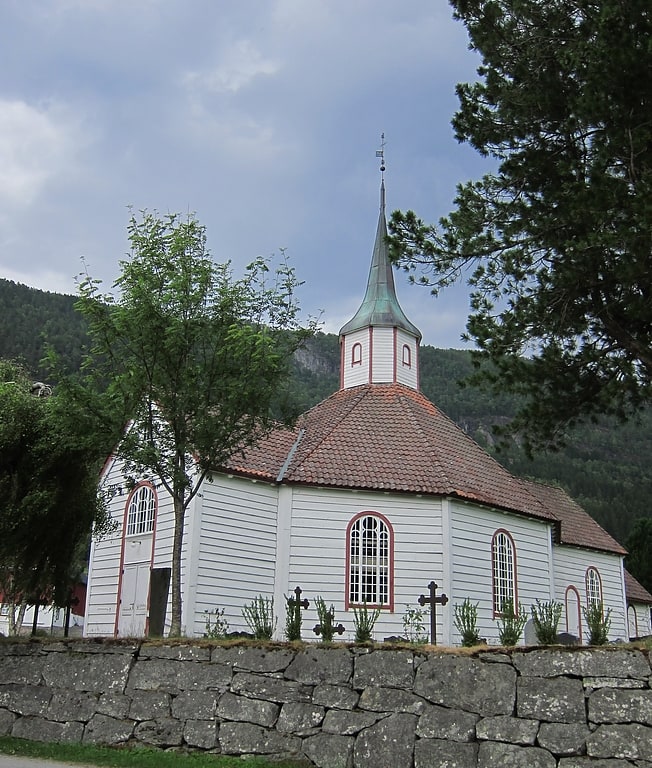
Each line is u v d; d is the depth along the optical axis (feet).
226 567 82.33
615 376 58.08
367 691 38.73
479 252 57.77
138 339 53.16
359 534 87.76
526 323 57.06
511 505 97.81
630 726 33.81
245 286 56.49
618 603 137.39
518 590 95.86
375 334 112.57
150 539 88.33
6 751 42.73
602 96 49.83
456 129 60.08
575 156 56.95
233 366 54.24
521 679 36.24
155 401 54.39
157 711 42.78
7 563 57.31
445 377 448.65
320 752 38.42
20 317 279.08
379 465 91.81
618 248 49.90
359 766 37.40
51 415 52.80
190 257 55.06
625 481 370.73
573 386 60.23
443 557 86.74
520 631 49.21
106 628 90.02
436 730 36.78
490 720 36.04
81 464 58.29
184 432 54.34
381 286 116.98
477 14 59.16
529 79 57.62
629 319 56.29
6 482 54.39
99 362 55.72
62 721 45.01
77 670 46.01
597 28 50.42
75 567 77.05
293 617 52.03
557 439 63.16
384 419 100.73
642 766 33.04
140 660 44.52
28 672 47.42
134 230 55.06
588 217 50.34
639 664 34.60
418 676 38.09
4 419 54.65
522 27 58.08
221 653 42.65
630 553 202.28
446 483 89.45
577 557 130.41
